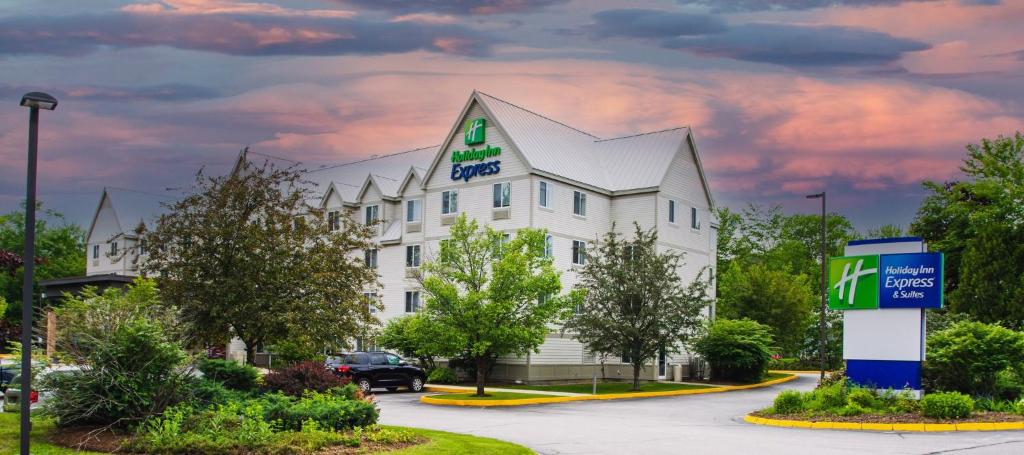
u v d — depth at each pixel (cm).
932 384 2708
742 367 4812
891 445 1894
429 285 3488
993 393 2597
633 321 4100
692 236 5356
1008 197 5109
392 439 1742
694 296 4469
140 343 1770
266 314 2458
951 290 5400
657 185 4988
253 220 2652
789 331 5819
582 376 4844
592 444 1966
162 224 2627
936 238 5572
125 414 1767
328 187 5822
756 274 5934
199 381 1894
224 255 2530
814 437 2075
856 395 2512
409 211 5266
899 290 2644
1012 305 4588
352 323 2720
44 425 1841
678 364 5069
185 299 2491
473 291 3484
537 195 4650
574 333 4797
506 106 5053
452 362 4641
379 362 3859
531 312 3550
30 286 1399
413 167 5253
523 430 2292
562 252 4772
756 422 2511
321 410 1827
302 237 2641
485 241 3588
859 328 2708
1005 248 4775
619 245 4319
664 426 2417
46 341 1891
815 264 8900
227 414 1736
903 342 2628
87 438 1652
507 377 4569
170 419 1728
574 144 5309
